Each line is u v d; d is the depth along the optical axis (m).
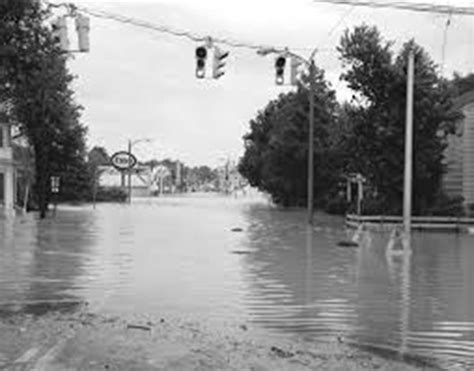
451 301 16.14
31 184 67.12
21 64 13.82
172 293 16.78
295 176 62.50
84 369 8.85
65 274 20.23
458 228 40.84
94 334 11.09
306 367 9.25
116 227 43.00
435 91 41.91
